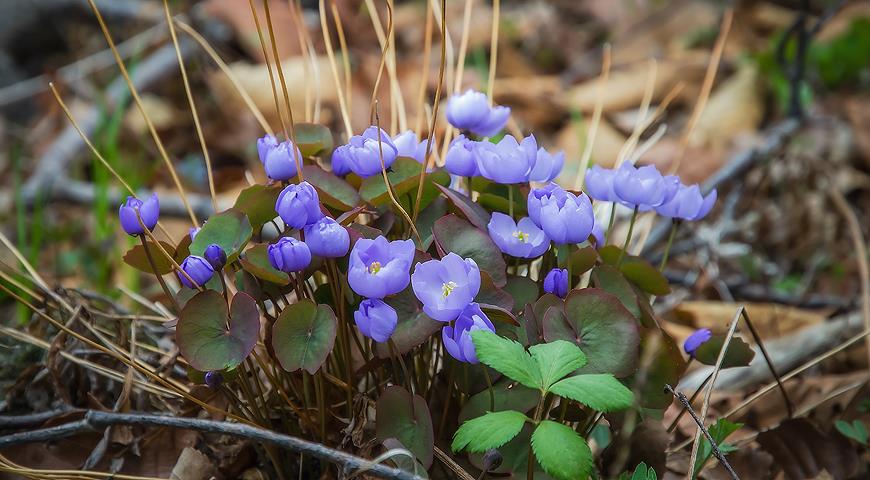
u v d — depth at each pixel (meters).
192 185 1.13
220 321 0.53
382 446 0.56
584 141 1.09
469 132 0.61
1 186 1.12
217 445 0.62
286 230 0.56
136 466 0.62
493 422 0.50
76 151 1.11
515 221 0.59
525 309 0.54
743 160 1.00
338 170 0.57
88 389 0.65
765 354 0.63
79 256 0.96
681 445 0.66
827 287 0.95
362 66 1.24
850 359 0.79
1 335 0.67
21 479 0.61
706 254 0.94
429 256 0.54
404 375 0.58
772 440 0.66
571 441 0.49
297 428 0.60
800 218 0.98
